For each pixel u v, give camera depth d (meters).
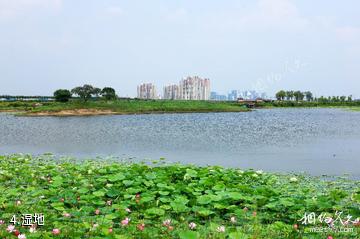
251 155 20.48
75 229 6.07
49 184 9.40
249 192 8.61
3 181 10.11
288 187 10.26
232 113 85.94
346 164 17.06
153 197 8.03
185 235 5.49
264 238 5.94
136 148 23.84
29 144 26.36
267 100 121.19
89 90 93.12
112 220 6.79
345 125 47.53
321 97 131.50
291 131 37.75
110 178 9.49
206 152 21.77
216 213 7.34
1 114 76.75
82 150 22.94
